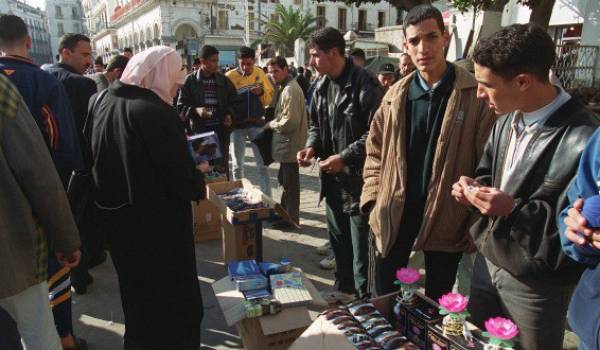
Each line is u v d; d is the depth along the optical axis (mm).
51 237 1936
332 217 3148
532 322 1608
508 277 1663
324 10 48719
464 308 1624
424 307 1877
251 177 7363
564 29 10078
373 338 1776
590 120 1441
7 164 1757
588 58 8617
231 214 3268
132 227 2180
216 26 43750
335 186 3043
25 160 1777
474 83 2027
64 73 3471
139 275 2240
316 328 1829
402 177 2193
